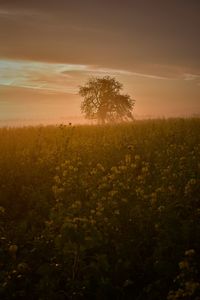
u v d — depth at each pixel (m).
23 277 6.34
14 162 12.86
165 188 8.62
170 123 23.34
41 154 14.10
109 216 7.76
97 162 12.84
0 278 6.22
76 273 6.22
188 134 17.80
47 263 6.42
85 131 21.09
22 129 23.36
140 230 7.27
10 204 10.08
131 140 16.70
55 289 6.04
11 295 6.08
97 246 6.78
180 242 6.75
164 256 6.48
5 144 16.48
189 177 9.87
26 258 6.75
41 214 9.00
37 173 11.78
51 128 23.53
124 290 6.23
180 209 7.84
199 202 8.32
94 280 6.27
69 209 7.78
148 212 7.62
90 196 9.13
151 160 13.20
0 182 11.22
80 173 10.77
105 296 6.01
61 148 13.84
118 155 13.41
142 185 9.16
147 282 6.39
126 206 8.00
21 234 7.69
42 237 7.16
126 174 9.98
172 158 12.08
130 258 6.66
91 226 6.93
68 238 6.28
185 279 5.54
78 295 5.97
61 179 11.20
